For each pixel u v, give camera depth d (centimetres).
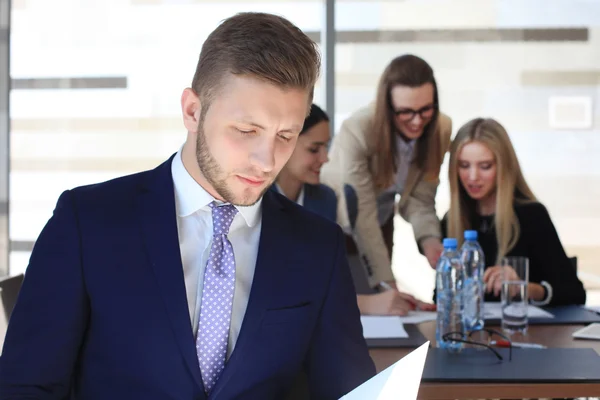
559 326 209
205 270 123
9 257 369
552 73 383
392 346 184
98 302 117
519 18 379
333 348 129
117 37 389
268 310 123
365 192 313
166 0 386
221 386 118
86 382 119
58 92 391
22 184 395
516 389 149
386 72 308
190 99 117
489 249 280
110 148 395
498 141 279
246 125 110
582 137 387
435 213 320
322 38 380
